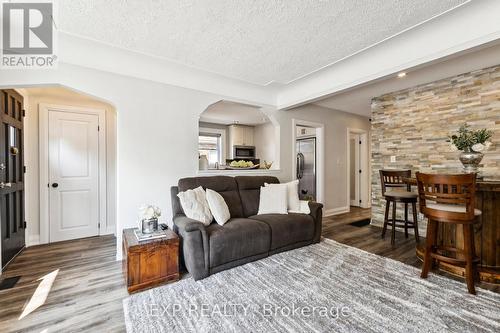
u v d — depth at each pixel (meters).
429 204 2.34
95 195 3.69
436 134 3.48
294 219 3.01
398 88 3.81
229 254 2.43
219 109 5.04
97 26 2.18
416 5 1.91
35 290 2.09
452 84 3.31
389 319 1.68
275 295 1.98
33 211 3.26
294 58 2.86
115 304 1.88
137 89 2.89
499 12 1.89
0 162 2.43
